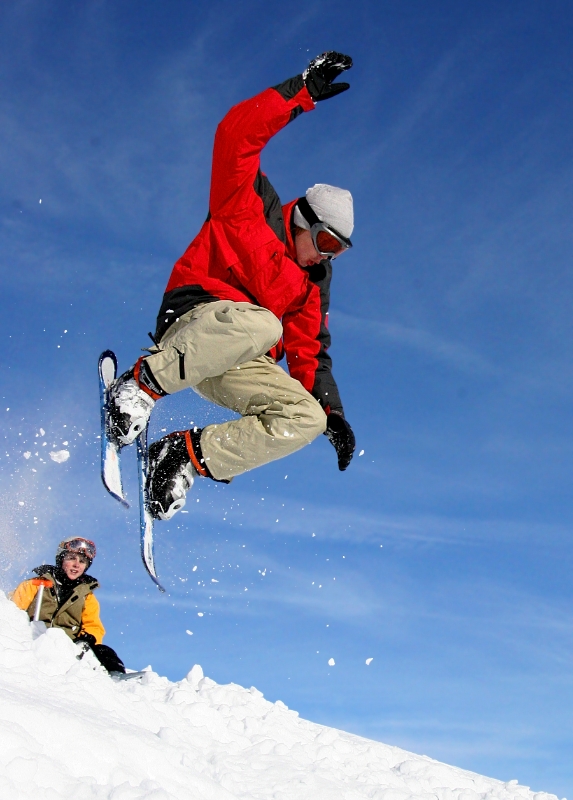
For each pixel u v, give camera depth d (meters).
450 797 3.52
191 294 3.53
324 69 3.38
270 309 3.59
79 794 2.04
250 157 3.42
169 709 3.22
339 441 3.99
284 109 3.33
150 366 3.42
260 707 3.97
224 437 3.58
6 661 2.83
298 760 3.26
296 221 3.74
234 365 3.48
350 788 3.07
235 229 3.51
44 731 2.20
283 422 3.55
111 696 2.87
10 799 1.89
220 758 2.92
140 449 3.65
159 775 2.34
